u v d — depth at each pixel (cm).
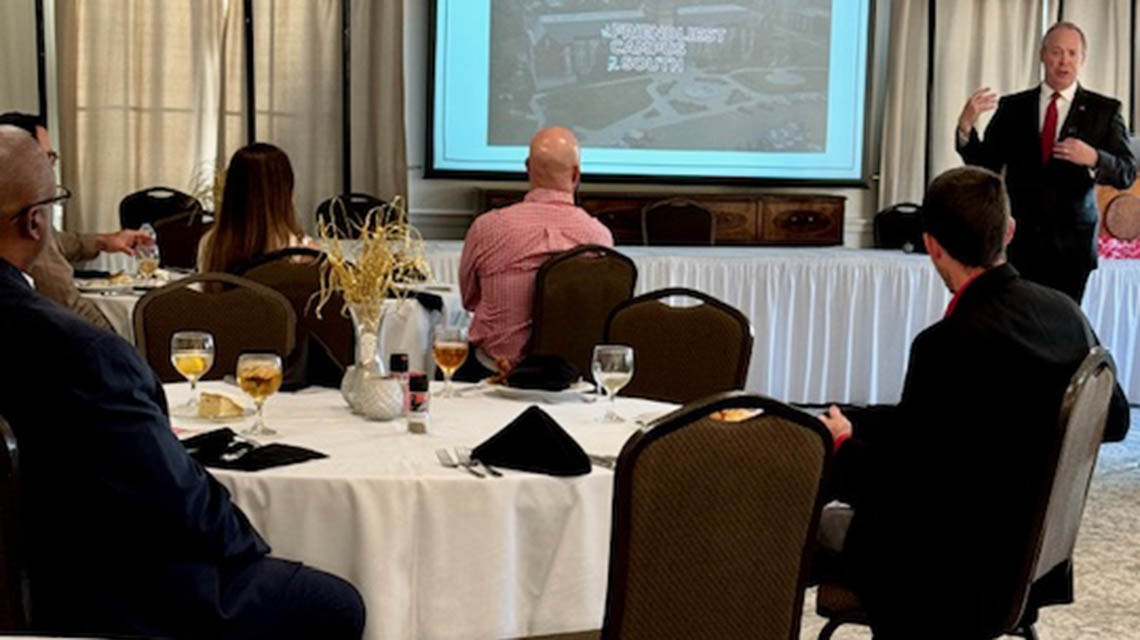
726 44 843
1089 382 232
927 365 241
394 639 228
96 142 750
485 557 231
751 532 207
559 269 432
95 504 200
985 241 244
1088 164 532
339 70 791
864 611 262
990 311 241
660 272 653
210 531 209
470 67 809
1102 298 698
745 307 664
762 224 818
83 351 197
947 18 862
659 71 836
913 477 240
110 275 523
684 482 198
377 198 802
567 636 264
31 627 199
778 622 215
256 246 421
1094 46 879
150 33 755
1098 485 538
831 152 864
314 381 309
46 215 210
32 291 206
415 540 229
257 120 782
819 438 208
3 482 190
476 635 232
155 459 201
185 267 589
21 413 199
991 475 237
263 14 778
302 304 418
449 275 632
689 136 845
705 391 357
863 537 249
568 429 272
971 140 572
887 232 813
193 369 274
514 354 442
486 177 820
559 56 821
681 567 202
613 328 363
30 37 738
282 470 231
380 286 276
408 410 263
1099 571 420
